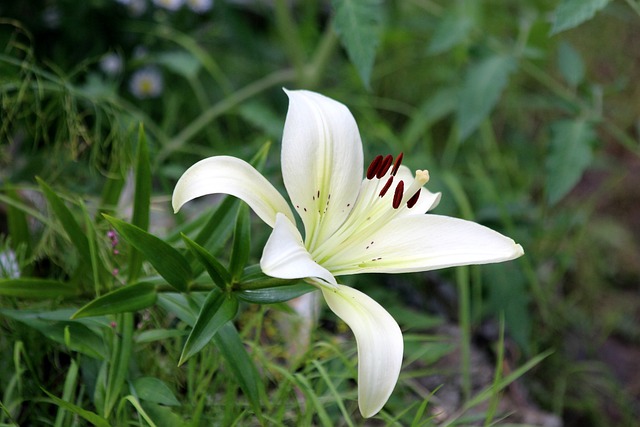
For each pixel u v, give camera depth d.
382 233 0.71
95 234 0.79
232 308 0.68
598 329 1.06
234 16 1.20
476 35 1.10
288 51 1.13
